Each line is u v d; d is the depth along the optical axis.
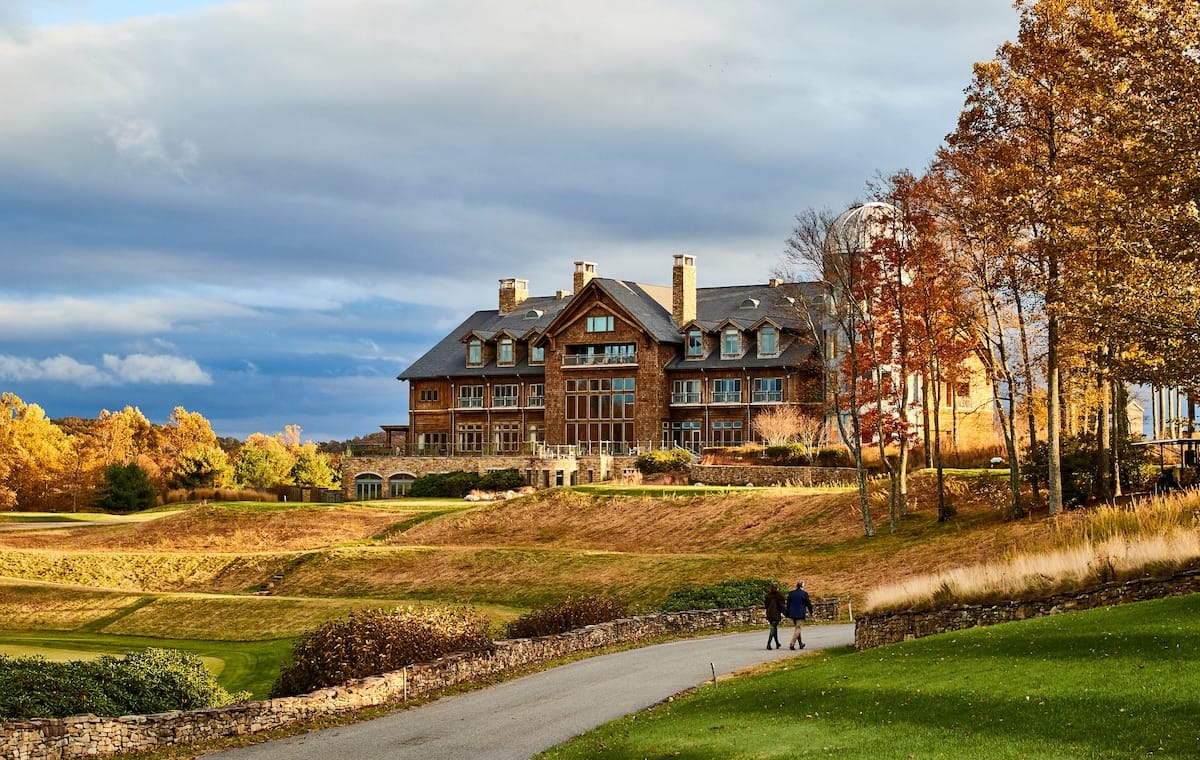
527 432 103.81
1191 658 18.33
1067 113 41.47
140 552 73.44
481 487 93.00
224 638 51.03
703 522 64.69
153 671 26.38
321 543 75.69
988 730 16.53
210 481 112.25
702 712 21.95
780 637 36.41
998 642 23.02
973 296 49.84
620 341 98.38
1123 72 34.66
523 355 105.31
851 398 56.44
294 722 23.95
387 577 62.09
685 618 39.03
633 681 27.80
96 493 105.38
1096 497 47.69
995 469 62.91
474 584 58.81
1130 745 14.80
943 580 31.28
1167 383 30.86
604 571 56.81
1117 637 20.86
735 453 80.31
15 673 23.80
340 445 174.12
